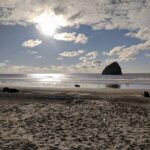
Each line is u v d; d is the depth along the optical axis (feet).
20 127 31.68
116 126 33.63
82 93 77.66
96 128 32.19
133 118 39.70
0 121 35.19
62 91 86.43
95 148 23.75
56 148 23.31
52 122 35.12
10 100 60.08
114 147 24.23
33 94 72.02
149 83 182.80
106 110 46.47
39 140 25.89
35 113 41.86
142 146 24.76
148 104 56.29
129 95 72.79
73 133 29.30
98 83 186.80
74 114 41.55
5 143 24.08
